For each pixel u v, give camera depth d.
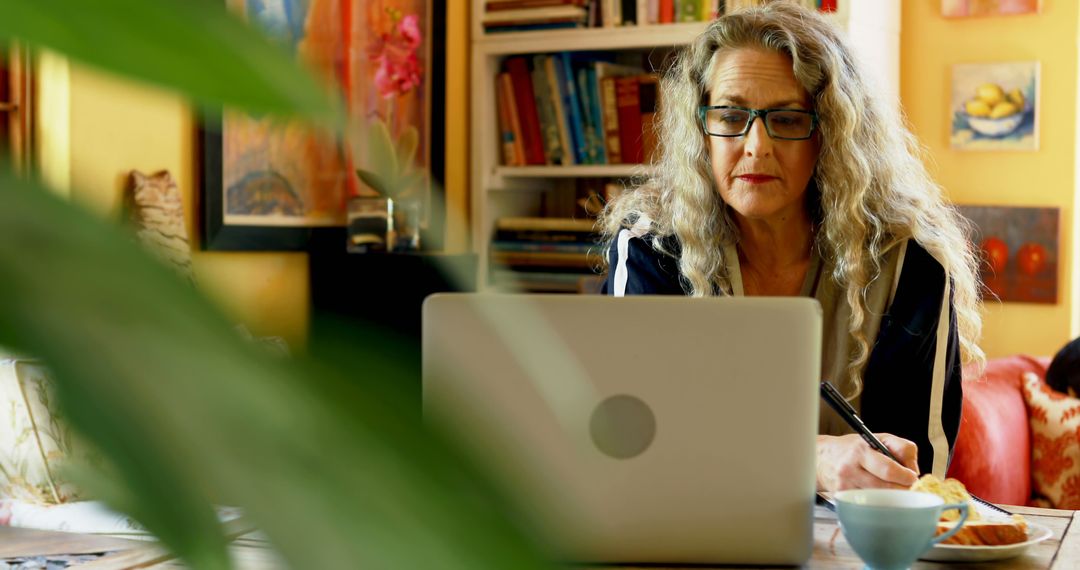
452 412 0.12
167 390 0.11
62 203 0.11
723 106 2.07
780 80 2.04
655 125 2.49
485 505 0.11
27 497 2.22
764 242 2.11
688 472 1.27
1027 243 4.11
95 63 0.10
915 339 1.97
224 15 0.11
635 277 2.18
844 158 2.01
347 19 3.72
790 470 1.28
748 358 1.26
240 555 0.11
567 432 1.24
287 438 0.11
